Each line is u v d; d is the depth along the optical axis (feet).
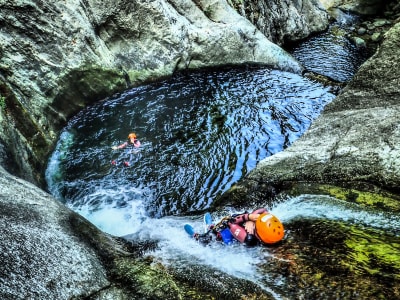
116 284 16.96
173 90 46.19
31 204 19.13
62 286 15.01
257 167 28.91
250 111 42.34
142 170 33.60
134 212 29.27
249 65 53.57
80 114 40.57
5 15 34.58
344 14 83.56
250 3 60.64
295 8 69.67
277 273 17.65
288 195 24.98
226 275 18.15
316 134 30.01
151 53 46.55
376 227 19.57
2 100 30.19
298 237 20.33
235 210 26.35
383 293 14.87
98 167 33.88
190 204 30.01
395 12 81.97
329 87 48.29
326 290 15.76
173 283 17.30
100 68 41.93
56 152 35.24
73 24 39.47
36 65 36.32
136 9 44.24
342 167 24.58
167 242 23.35
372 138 25.11
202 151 35.91
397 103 28.78
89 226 21.01
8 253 14.82
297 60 58.70
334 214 21.43
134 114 41.32
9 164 25.53
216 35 51.06
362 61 60.95
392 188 22.03
